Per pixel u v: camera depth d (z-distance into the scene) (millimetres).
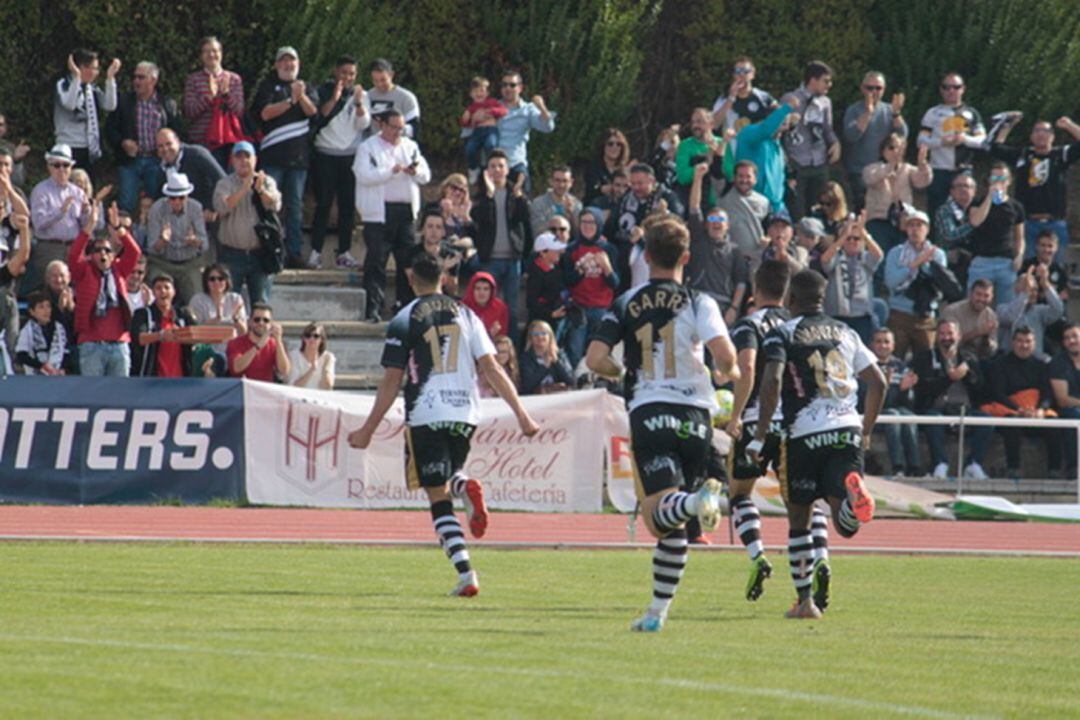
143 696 18797
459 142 85250
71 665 21109
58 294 60344
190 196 68188
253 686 19703
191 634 24938
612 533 53750
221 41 79750
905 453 67500
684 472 28047
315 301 72250
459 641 25047
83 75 70312
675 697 20094
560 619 29281
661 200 69000
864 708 19812
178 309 61562
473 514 33562
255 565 39906
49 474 57188
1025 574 44188
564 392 61219
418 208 70938
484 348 34125
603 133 83938
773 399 30531
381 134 69812
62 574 36062
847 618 31516
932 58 87125
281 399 59094
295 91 71500
